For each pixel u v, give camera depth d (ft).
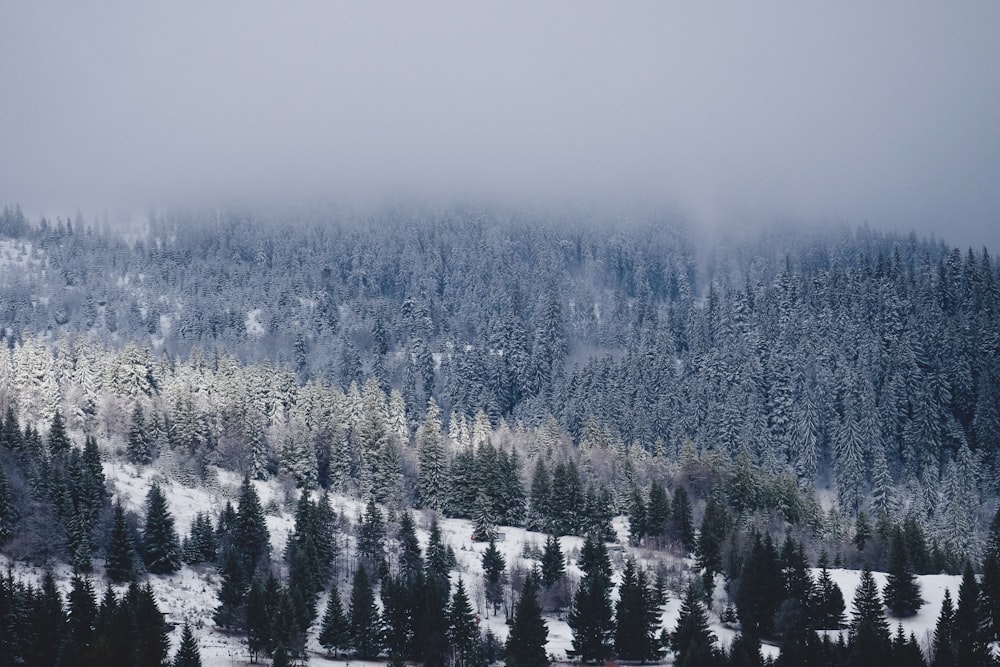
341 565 409.49
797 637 348.18
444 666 330.95
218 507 456.04
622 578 386.32
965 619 345.72
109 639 257.55
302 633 332.19
